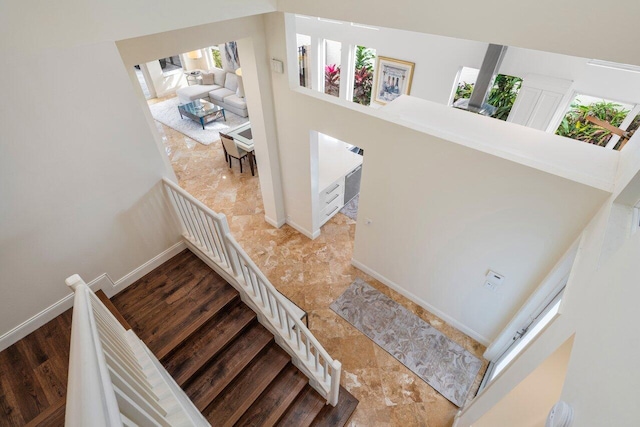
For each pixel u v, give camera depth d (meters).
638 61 1.77
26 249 2.40
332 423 3.21
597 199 2.31
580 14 1.84
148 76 9.93
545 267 2.91
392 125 3.13
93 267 2.90
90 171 2.54
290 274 4.84
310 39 5.57
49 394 2.29
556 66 3.51
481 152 2.70
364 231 4.34
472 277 3.54
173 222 3.40
